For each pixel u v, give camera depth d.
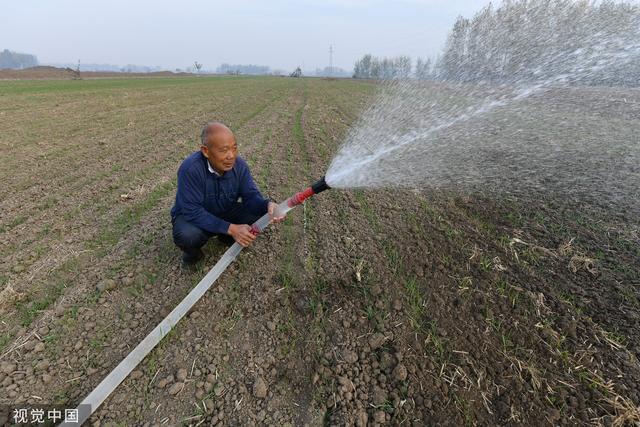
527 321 3.28
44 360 2.96
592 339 3.12
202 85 35.00
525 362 2.93
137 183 6.55
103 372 2.89
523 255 4.15
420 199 5.57
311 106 16.77
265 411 2.65
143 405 2.68
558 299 3.49
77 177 6.91
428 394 2.76
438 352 3.04
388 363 2.98
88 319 3.38
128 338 3.18
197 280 3.81
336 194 5.92
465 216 5.03
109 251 4.38
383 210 5.30
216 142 3.14
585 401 2.69
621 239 4.39
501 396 2.74
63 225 5.03
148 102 18.67
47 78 50.25
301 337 3.21
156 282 3.82
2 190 6.27
